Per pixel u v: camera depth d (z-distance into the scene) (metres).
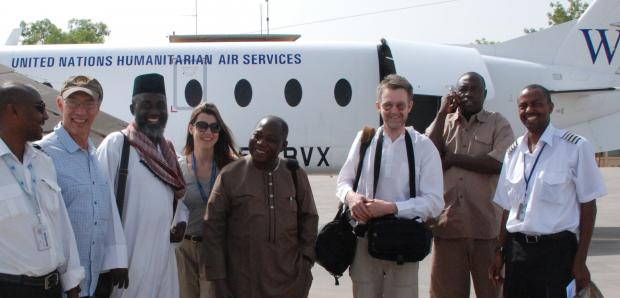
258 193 4.86
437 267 6.02
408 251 4.92
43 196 4.02
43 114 4.08
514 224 5.03
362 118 13.05
